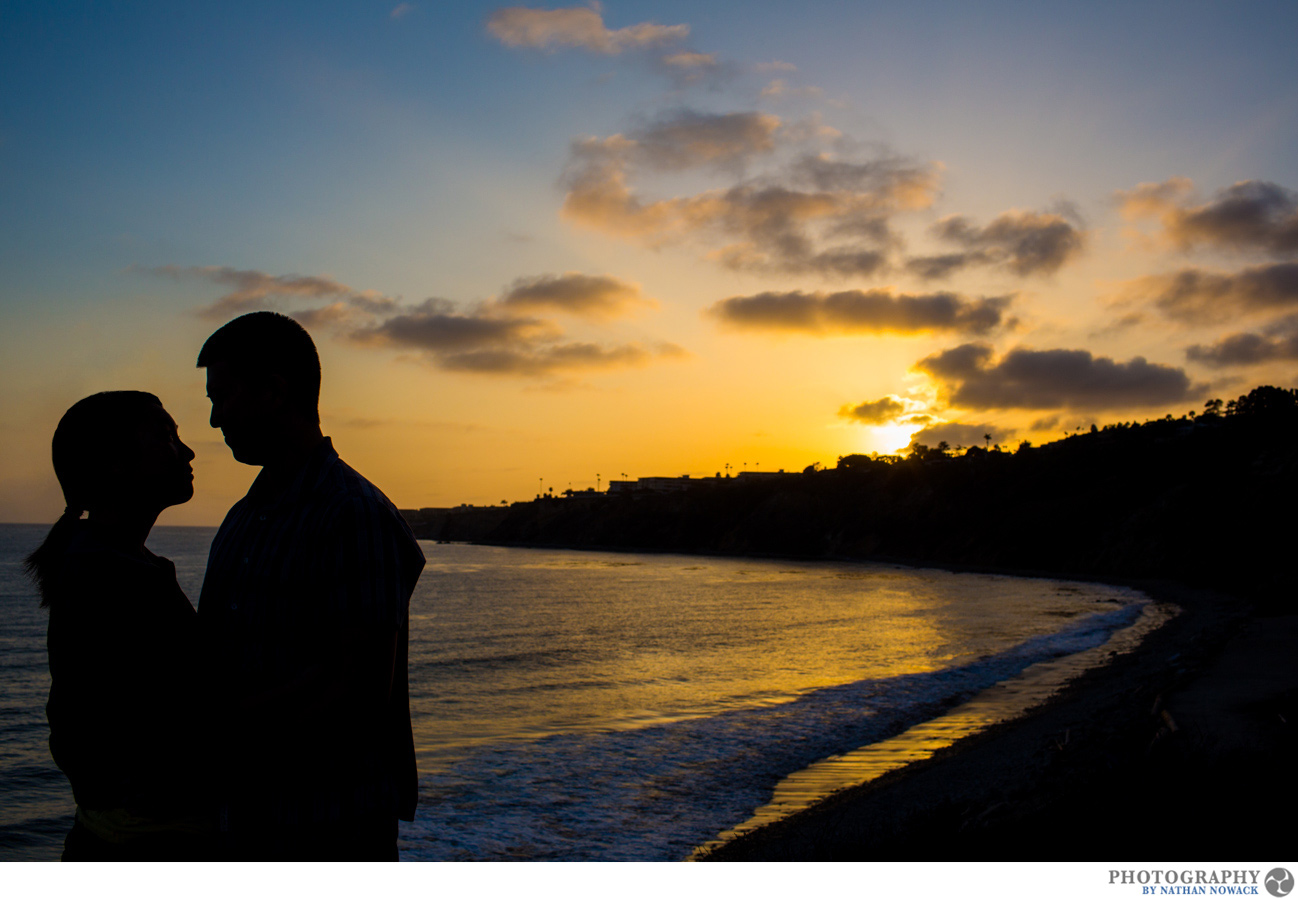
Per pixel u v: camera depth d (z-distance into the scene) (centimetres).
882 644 3167
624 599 6069
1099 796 628
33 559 204
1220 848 543
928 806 843
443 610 5116
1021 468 12700
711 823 940
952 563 11188
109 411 201
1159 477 9925
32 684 2338
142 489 203
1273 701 1202
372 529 193
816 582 8312
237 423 207
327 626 192
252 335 205
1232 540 7550
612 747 1377
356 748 198
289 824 190
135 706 184
